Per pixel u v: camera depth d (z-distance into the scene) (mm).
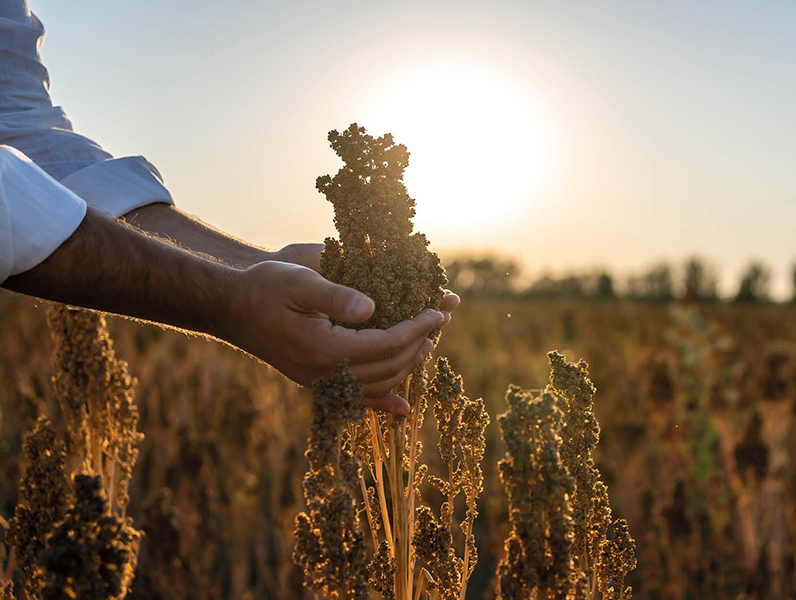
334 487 1178
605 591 1395
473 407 1408
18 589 2461
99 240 1311
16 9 1972
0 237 1169
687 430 5344
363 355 1344
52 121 2027
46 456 1582
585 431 1351
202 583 3629
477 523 4887
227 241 1993
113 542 1096
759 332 13922
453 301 1663
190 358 7926
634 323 18141
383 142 1364
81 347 2008
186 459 4148
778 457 4844
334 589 1149
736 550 4070
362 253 1392
